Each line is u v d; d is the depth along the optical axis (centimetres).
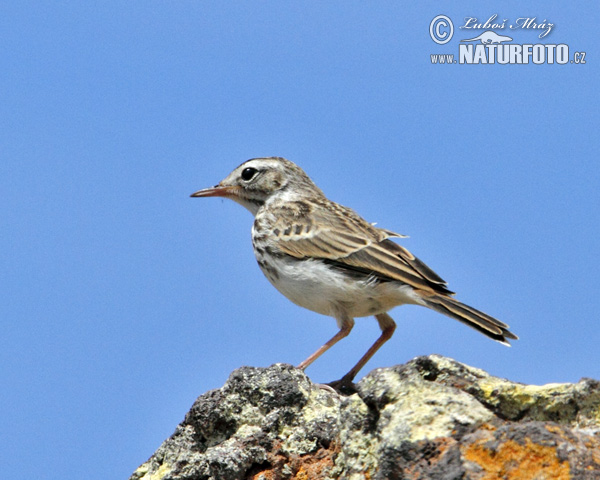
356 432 1086
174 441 1276
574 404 1055
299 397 1259
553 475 915
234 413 1265
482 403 1090
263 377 1277
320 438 1223
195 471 1225
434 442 985
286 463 1218
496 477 936
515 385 1090
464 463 953
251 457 1217
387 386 1064
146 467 1287
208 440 1273
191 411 1277
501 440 952
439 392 1034
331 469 1194
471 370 1132
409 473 973
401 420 1011
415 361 1137
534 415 1070
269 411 1260
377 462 1034
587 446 943
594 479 905
